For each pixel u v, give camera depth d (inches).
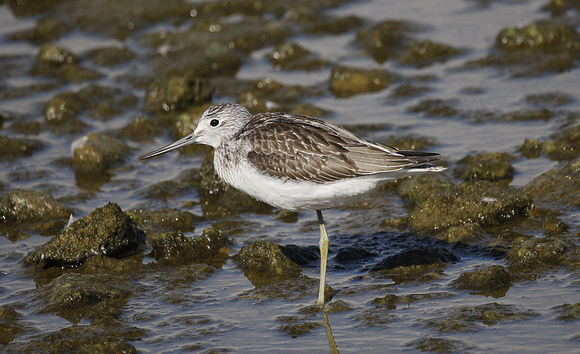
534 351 354.9
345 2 1046.4
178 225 550.9
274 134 437.4
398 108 742.5
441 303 408.5
